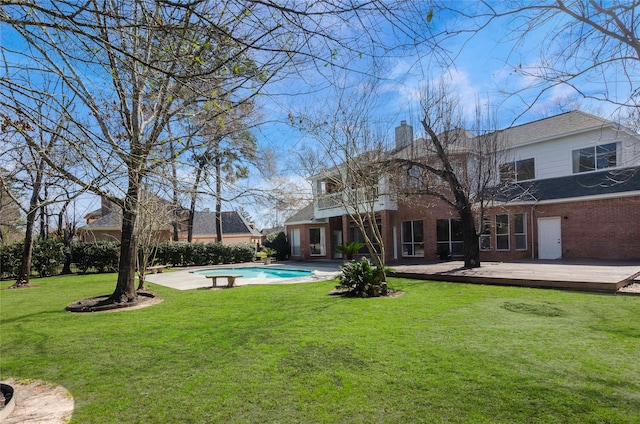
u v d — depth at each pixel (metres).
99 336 6.09
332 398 3.60
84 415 3.48
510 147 15.79
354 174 10.61
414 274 12.27
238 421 3.24
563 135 15.81
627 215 13.72
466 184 13.02
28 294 11.28
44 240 17.28
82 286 13.05
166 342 5.64
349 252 19.53
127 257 9.15
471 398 3.47
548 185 16.17
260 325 6.46
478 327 5.82
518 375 3.94
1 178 3.88
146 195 6.50
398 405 3.41
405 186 14.16
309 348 5.07
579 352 4.57
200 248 23.16
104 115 4.96
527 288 9.27
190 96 4.92
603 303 7.19
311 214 25.27
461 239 17.44
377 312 7.13
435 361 4.42
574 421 3.03
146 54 4.10
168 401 3.69
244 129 5.55
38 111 3.21
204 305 8.62
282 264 22.33
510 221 16.47
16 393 4.01
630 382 3.71
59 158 3.90
